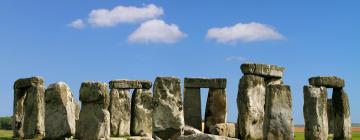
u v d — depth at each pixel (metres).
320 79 30.00
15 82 30.59
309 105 26.73
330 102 34.66
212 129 32.81
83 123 24.31
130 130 36.91
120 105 36.41
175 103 25.14
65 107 24.70
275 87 25.67
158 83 25.30
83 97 24.41
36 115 28.55
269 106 25.59
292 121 25.45
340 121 31.19
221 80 35.91
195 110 36.22
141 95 37.06
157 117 25.09
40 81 29.25
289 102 25.55
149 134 35.69
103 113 24.03
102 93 24.11
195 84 36.34
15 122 30.58
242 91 29.80
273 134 25.36
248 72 30.00
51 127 24.75
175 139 24.86
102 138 23.86
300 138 31.94
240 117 29.62
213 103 35.78
